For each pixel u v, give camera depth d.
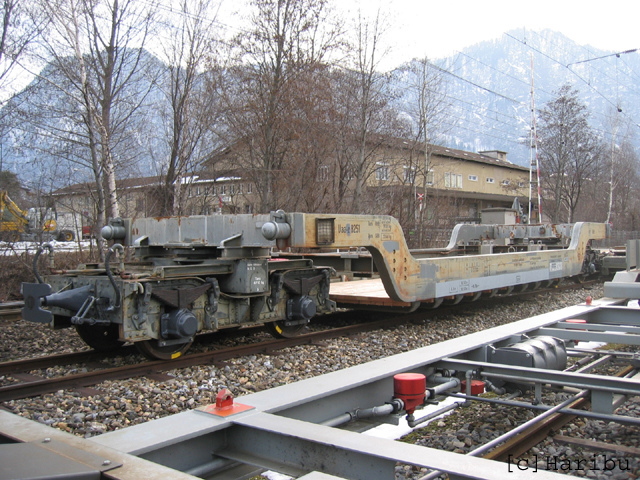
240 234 6.69
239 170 18.53
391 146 24.08
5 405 4.91
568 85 38.44
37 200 14.98
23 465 1.68
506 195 50.25
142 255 7.79
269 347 7.24
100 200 14.19
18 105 13.71
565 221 48.16
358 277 12.48
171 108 17.52
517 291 11.73
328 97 18.12
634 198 55.03
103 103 14.95
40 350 7.51
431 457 1.94
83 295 6.18
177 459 2.28
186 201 18.08
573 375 3.23
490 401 3.50
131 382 5.66
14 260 14.08
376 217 7.47
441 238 25.42
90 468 1.70
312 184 19.78
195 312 6.61
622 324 6.01
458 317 10.16
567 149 37.84
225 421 2.38
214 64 17.08
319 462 2.15
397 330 8.71
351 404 3.14
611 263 16.17
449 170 42.00
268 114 17.09
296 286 7.70
